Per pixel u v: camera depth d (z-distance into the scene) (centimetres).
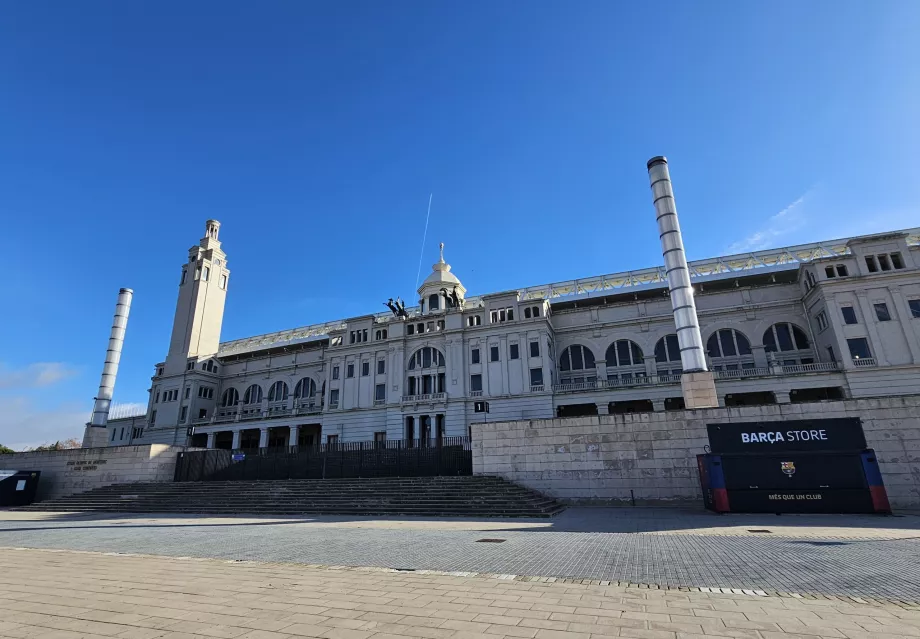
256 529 2133
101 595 905
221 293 9112
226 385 8562
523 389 5838
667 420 2927
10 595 916
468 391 6081
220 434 8025
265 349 8425
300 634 653
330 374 7044
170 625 707
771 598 799
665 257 4666
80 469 4475
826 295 5028
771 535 1616
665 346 5944
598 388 5625
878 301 4856
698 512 2439
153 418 8275
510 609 755
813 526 1844
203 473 4356
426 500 2855
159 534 2006
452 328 6431
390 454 3966
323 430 6762
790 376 4941
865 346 4791
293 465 4194
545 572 1052
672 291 4541
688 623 667
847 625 648
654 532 1770
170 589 946
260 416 7331
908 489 2448
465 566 1141
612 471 2970
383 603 806
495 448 3234
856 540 1459
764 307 5641
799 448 2338
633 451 2956
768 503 2314
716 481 2408
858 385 4688
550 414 5619
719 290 5916
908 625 643
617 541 1530
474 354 6225
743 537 1577
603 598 813
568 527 1981
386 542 1609
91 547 1647
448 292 7444
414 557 1290
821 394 5209
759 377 5041
